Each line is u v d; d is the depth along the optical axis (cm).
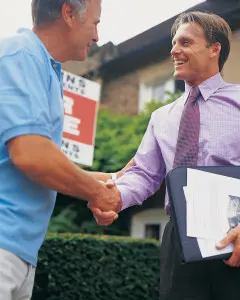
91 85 538
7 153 171
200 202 189
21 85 168
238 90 214
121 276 452
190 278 200
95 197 192
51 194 182
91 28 194
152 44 739
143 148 235
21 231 170
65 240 428
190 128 209
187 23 218
